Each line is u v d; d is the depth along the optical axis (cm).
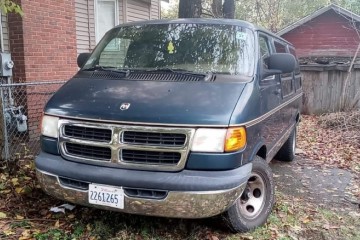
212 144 305
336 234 384
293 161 674
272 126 435
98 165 323
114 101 336
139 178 304
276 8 2769
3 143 509
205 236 356
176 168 306
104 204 317
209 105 319
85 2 988
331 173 605
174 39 423
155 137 310
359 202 477
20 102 734
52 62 798
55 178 333
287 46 635
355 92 1170
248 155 335
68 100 355
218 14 1591
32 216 387
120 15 1101
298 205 452
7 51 746
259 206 381
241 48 397
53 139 348
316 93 1213
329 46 1861
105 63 432
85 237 347
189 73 370
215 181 300
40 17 760
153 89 346
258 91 368
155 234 352
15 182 455
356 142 811
